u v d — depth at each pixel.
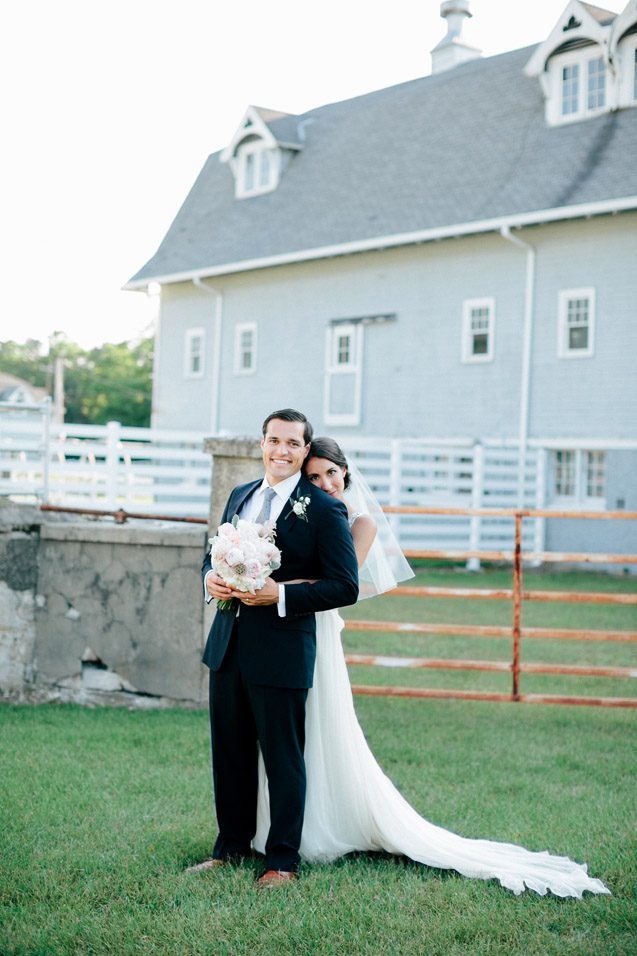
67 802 4.79
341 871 3.99
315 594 3.79
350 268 23.66
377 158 25.11
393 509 6.88
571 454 19.62
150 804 4.82
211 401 27.69
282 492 3.98
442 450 18.75
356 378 23.52
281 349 25.50
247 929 3.46
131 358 70.31
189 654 6.79
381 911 3.63
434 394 21.88
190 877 3.90
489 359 20.78
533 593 6.75
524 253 20.11
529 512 6.77
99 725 6.30
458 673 8.63
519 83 23.22
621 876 4.00
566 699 6.69
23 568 7.02
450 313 21.55
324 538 3.90
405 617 11.55
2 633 7.01
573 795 5.14
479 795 5.12
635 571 18.42
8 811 4.64
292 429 3.96
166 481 28.58
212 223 28.89
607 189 18.47
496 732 6.56
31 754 5.60
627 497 18.52
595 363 19.00
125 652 6.90
